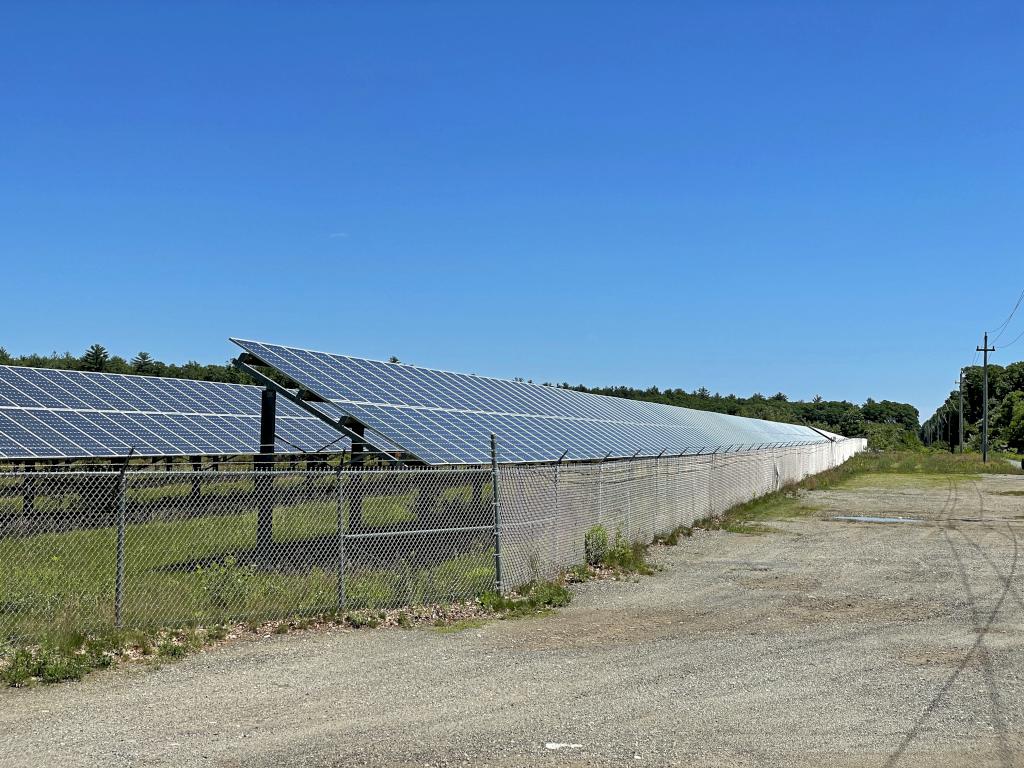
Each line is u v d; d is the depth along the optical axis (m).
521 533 13.33
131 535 17.22
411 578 12.29
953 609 12.28
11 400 23.66
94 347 69.31
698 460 23.66
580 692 8.11
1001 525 23.91
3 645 8.88
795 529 22.86
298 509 20.67
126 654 9.00
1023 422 101.38
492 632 10.63
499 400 25.67
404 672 8.73
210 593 10.98
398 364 22.80
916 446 114.12
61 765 6.09
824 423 139.50
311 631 10.31
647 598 13.10
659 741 6.75
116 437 23.52
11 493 20.25
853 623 11.37
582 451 23.75
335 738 6.75
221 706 7.53
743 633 10.76
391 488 19.75
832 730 7.04
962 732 7.00
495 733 6.91
